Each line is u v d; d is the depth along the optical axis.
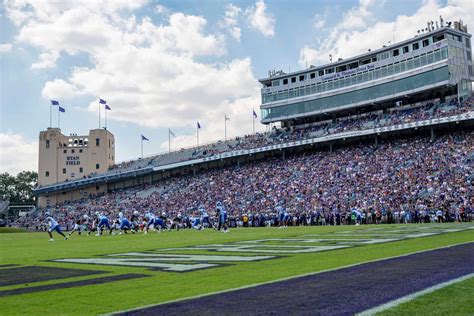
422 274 9.63
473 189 44.91
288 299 7.60
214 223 53.75
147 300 8.05
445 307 6.69
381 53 70.00
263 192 62.62
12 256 19.33
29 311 7.42
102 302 8.00
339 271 10.52
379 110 71.69
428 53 63.66
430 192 47.34
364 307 6.82
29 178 145.00
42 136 105.25
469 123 58.31
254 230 39.50
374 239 21.12
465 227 29.80
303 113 78.31
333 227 39.03
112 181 93.06
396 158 57.31
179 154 87.62
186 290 8.93
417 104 66.81
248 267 12.19
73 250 22.00
